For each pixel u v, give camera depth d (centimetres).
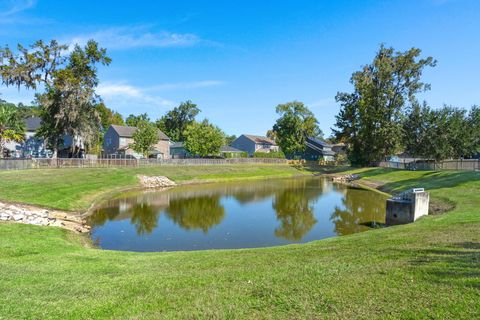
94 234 1634
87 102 4031
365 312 480
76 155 4600
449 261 672
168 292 632
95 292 648
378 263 710
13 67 3678
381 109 5472
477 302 479
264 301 550
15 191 2127
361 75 5800
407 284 567
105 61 4209
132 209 2316
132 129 6619
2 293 637
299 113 8406
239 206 2509
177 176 4394
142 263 912
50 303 589
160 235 1631
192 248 1413
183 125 10138
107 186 3152
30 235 1257
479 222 1140
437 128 4625
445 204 1984
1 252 991
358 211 2309
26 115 4656
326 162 7562
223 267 810
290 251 976
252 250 1082
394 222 1747
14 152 4825
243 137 8869
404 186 3209
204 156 6762
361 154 5975
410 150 4944
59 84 3853
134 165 4666
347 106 5981
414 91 5394
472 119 4675
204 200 2788
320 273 673
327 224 1892
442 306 477
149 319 511
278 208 2430
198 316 510
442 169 4222
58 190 2408
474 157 5434
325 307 508
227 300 567
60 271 803
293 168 6531
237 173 5241
